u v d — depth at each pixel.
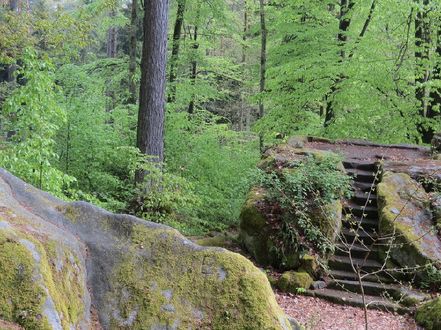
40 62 5.80
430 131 12.36
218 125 12.46
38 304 2.09
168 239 2.95
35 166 5.50
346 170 8.21
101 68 13.66
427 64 11.25
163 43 8.27
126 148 7.37
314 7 12.53
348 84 11.19
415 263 6.07
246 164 11.71
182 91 12.34
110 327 2.54
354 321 5.18
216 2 13.87
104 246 2.89
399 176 7.51
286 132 12.98
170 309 2.62
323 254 6.27
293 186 6.66
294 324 3.09
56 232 2.68
